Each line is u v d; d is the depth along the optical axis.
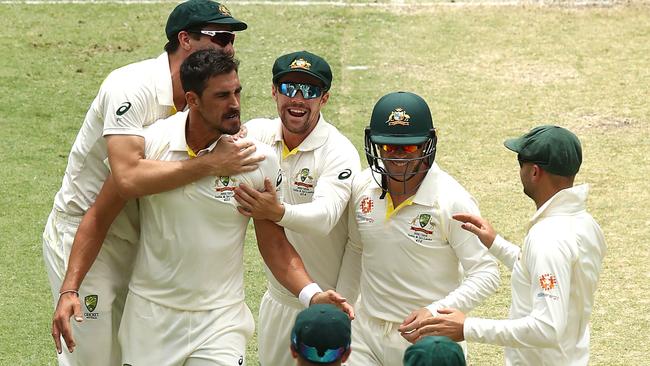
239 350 19.70
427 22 51.41
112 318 21.56
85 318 21.09
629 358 26.20
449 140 39.59
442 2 54.25
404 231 19.83
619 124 41.06
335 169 20.78
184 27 20.34
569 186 18.67
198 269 19.31
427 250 19.84
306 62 20.77
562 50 48.22
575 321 18.64
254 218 19.48
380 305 20.31
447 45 48.62
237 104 18.69
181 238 19.17
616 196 35.28
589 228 18.52
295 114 20.88
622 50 48.19
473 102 42.88
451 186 20.00
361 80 44.41
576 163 18.48
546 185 18.62
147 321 19.67
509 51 48.09
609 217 33.84
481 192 35.53
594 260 18.58
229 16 20.69
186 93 18.67
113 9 51.78
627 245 32.09
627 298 29.14
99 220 19.92
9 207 34.06
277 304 22.30
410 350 14.03
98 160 21.27
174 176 18.75
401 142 19.25
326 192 20.52
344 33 49.66
